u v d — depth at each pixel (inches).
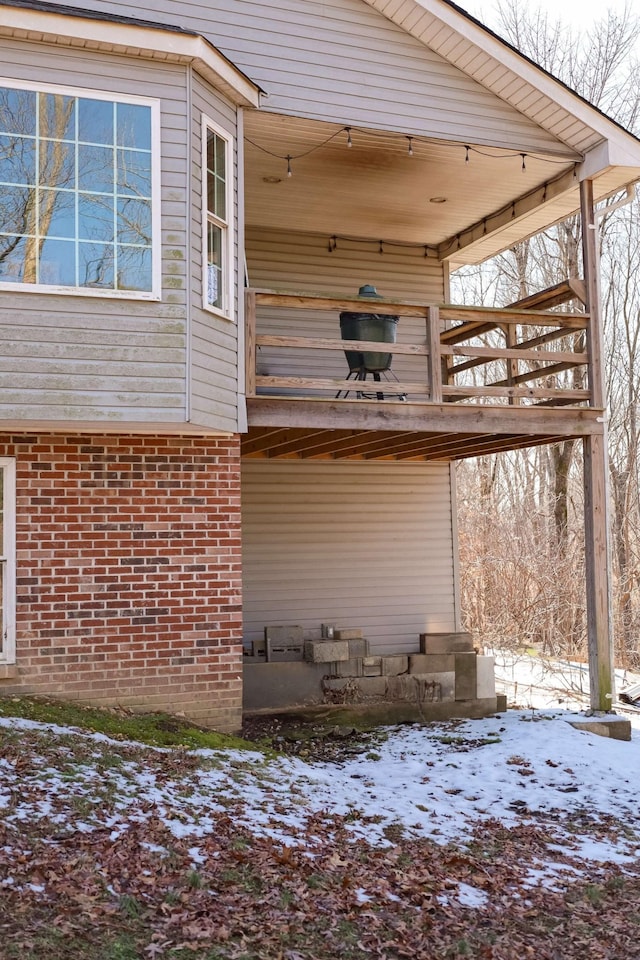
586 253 403.9
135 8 344.8
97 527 320.8
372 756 352.2
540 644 804.6
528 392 387.5
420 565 485.1
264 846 211.3
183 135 310.8
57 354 294.2
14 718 276.7
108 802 218.4
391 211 461.4
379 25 377.1
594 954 184.7
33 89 293.9
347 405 355.6
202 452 334.6
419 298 503.5
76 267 297.3
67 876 173.9
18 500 313.4
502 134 391.9
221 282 333.7
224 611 332.8
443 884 210.2
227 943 162.4
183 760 272.4
